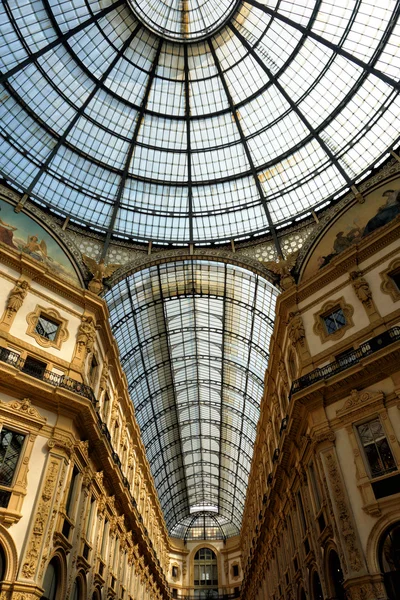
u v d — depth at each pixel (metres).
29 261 19.98
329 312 20.45
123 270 25.83
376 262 19.45
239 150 28.47
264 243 26.64
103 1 23.89
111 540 23.77
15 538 14.27
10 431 16.08
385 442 15.47
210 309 34.62
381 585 13.25
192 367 41.88
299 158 26.70
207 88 27.89
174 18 26.30
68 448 17.05
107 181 27.41
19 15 21.59
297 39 24.69
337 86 24.44
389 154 22.70
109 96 26.22
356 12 22.31
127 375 37.38
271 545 30.27
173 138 28.53
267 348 34.09
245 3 25.19
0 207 22.20
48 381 17.77
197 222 28.72
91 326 21.56
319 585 18.61
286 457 21.77
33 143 24.41
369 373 16.64
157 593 41.97
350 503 15.18
